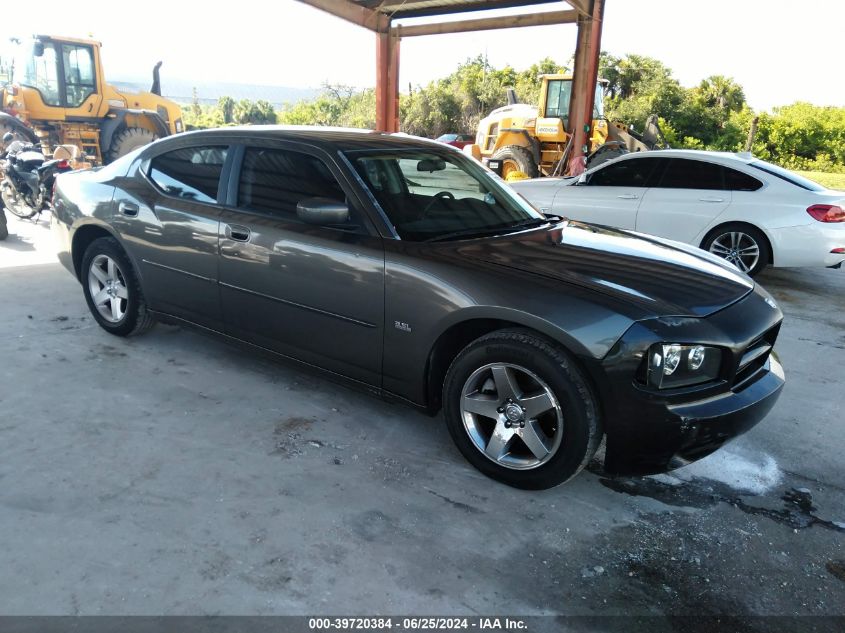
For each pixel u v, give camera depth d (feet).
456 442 9.96
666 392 8.26
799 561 8.21
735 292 9.71
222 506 8.74
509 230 11.39
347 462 10.05
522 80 148.15
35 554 7.63
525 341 8.75
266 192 11.63
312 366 11.41
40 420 10.89
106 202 13.92
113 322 14.60
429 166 12.09
